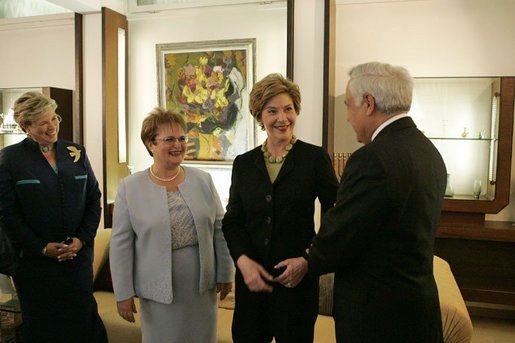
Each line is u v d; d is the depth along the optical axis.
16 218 2.14
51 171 2.23
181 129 1.81
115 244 1.78
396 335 1.26
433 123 3.54
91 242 2.37
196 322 1.82
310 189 1.57
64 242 2.22
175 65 4.05
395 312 1.25
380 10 3.64
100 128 4.14
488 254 3.62
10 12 4.82
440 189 1.32
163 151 1.78
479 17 3.48
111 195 4.02
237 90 3.90
